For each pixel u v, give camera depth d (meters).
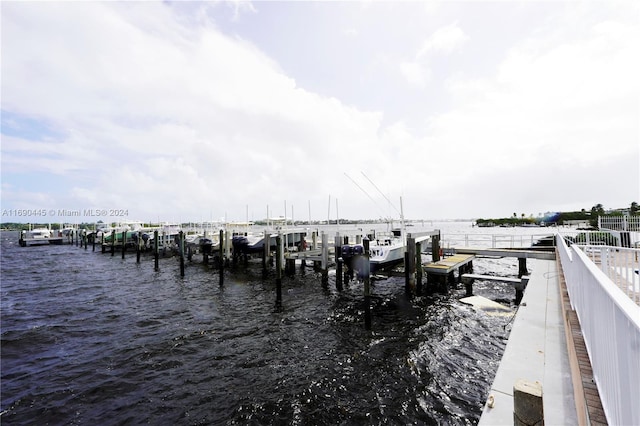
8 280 25.58
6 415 7.52
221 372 9.40
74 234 78.62
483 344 10.69
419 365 9.34
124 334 12.66
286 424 7.05
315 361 9.94
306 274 24.77
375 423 6.94
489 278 16.56
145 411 7.61
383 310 15.08
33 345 11.62
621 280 8.52
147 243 47.34
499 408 4.16
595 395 3.32
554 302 8.81
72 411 7.66
